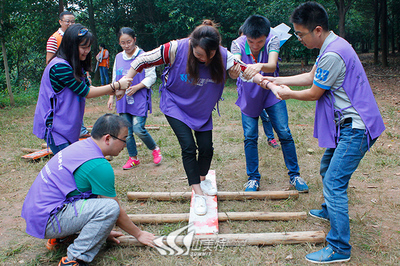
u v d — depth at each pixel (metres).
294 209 3.21
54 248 2.61
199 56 2.53
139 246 2.65
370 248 2.55
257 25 3.02
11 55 14.72
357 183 3.77
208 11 14.36
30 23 13.74
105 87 2.92
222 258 2.48
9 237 2.85
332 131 2.45
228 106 8.65
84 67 2.87
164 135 6.00
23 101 10.78
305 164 4.44
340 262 2.40
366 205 3.25
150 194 3.45
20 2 9.87
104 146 2.41
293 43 16.59
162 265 2.40
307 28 2.36
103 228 2.27
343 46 2.32
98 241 2.28
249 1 14.38
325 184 2.45
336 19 21.67
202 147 2.99
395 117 6.74
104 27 17.36
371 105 2.35
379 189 3.59
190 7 13.97
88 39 2.68
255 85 3.26
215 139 5.75
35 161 4.81
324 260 2.38
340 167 2.37
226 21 14.76
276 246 2.59
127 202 3.45
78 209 2.26
